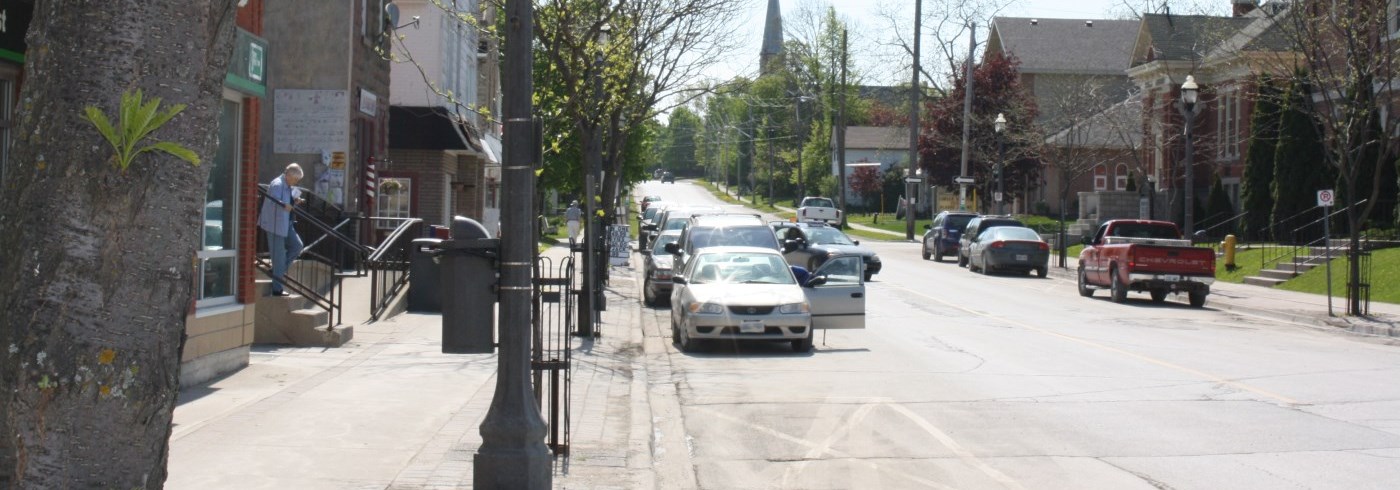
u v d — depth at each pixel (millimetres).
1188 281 25141
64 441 3521
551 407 8711
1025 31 68062
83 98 3551
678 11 20359
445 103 30219
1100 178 64250
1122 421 10797
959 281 32469
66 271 3508
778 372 14383
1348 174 22328
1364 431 10227
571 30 17234
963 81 57250
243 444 8680
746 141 109250
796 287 17109
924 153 60438
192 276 3809
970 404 11828
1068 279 33906
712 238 23781
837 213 60906
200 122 3791
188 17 3707
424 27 29750
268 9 22109
